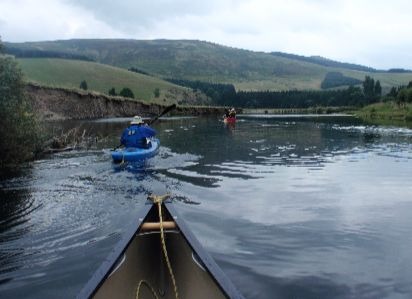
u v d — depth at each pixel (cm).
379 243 802
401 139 2839
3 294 600
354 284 630
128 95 8988
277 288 614
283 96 13100
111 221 918
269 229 878
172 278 500
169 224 625
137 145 1759
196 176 1440
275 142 2612
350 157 1980
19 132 1638
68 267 684
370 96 11238
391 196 1180
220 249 760
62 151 2070
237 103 13375
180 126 4203
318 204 1088
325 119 5894
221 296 440
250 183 1340
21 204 1055
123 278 491
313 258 724
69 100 5688
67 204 1055
